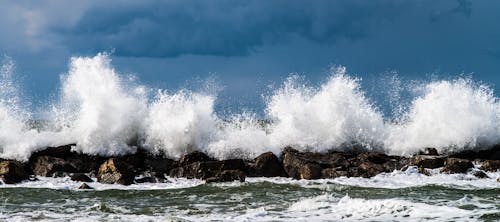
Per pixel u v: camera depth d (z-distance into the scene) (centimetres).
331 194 4272
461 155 5847
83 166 5244
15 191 4366
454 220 3316
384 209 3597
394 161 5328
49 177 4994
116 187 4638
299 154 5409
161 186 4712
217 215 3597
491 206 3750
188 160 5303
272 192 4353
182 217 3531
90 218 3481
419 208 3578
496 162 5247
